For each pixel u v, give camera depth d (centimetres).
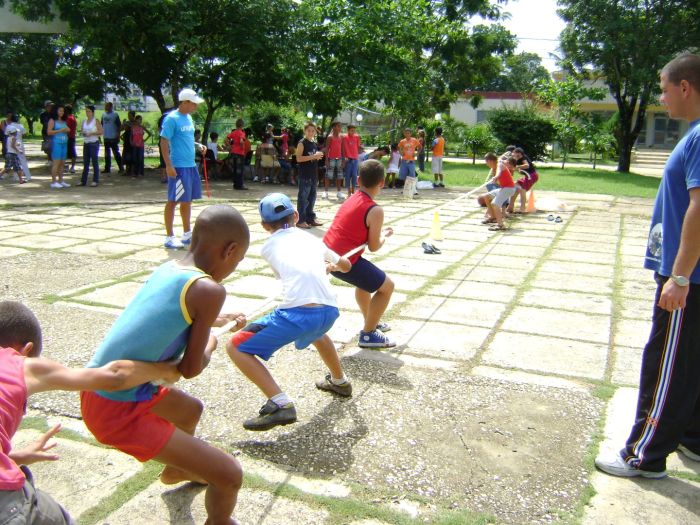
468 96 3662
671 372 285
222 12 1498
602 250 827
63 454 306
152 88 1633
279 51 1541
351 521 261
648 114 3531
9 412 183
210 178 1614
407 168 1523
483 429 338
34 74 2688
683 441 318
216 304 222
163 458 231
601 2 2027
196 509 269
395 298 583
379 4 1638
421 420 346
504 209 1133
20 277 604
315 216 970
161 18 1398
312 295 323
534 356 446
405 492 281
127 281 602
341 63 1655
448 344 466
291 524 259
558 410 362
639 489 290
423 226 995
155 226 905
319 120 2345
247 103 1694
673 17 1992
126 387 212
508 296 599
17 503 180
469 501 276
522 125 2677
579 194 1480
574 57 2231
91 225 900
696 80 273
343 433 330
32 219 936
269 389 314
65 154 1284
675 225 278
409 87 1736
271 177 1577
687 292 269
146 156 2281
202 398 364
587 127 2406
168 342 224
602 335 495
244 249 240
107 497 275
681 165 274
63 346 431
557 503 277
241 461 303
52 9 1552
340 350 448
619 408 368
